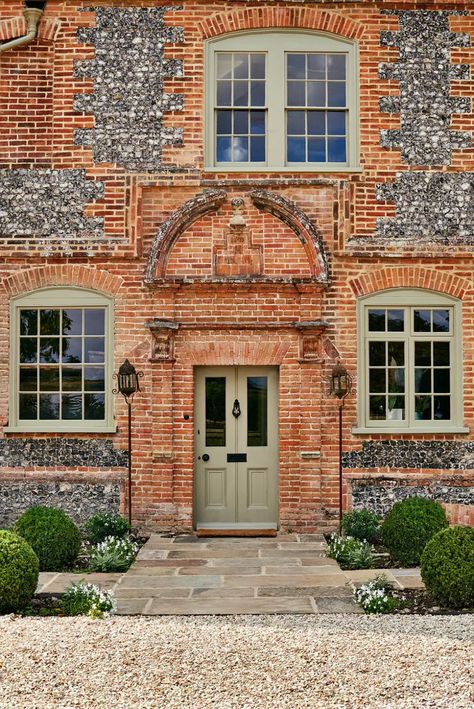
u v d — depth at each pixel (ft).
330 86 36.45
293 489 35.14
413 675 17.54
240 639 20.06
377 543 32.89
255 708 15.90
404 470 35.14
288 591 25.99
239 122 36.29
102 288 35.27
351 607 24.11
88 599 23.73
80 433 34.99
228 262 35.53
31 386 35.58
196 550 32.12
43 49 35.86
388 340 35.73
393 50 36.04
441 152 35.86
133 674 17.61
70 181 35.45
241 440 36.17
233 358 35.42
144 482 34.96
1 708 15.96
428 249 35.40
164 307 35.29
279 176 35.73
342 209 35.47
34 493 34.94
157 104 35.70
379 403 35.68
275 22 35.88
